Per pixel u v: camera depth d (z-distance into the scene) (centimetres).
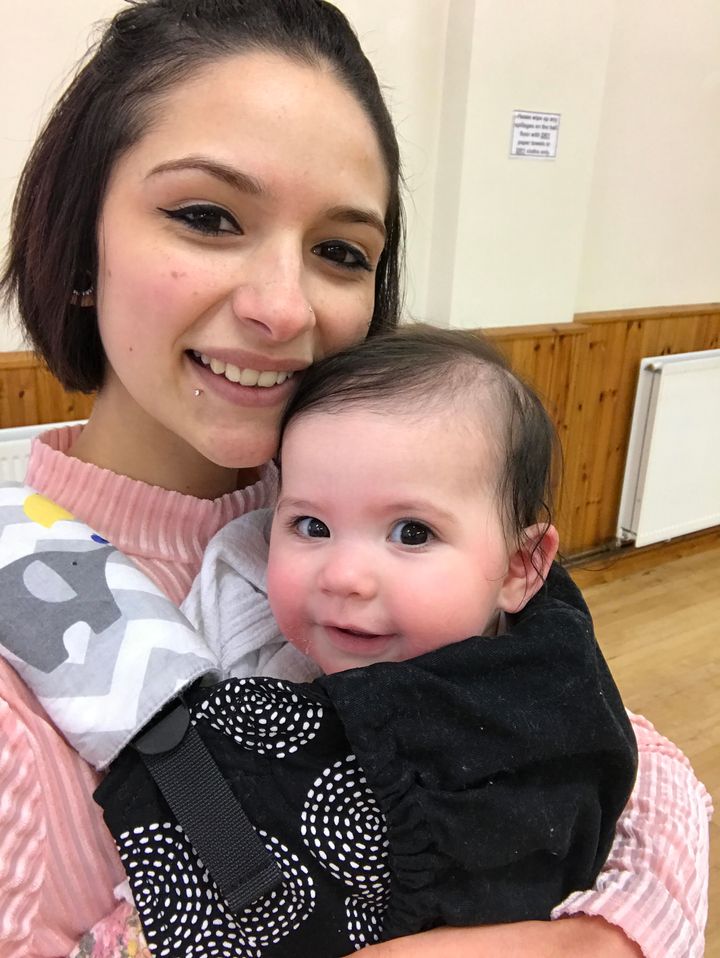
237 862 60
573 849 69
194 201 66
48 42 176
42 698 63
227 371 71
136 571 71
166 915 60
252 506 88
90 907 63
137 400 74
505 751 64
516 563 79
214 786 62
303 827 63
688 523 318
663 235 294
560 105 238
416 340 81
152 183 66
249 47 66
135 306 68
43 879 59
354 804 63
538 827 64
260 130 64
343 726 65
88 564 68
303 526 74
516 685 67
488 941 62
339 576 68
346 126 68
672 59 268
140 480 83
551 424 84
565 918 66
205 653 67
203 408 73
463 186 231
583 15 231
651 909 66
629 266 290
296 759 64
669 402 290
